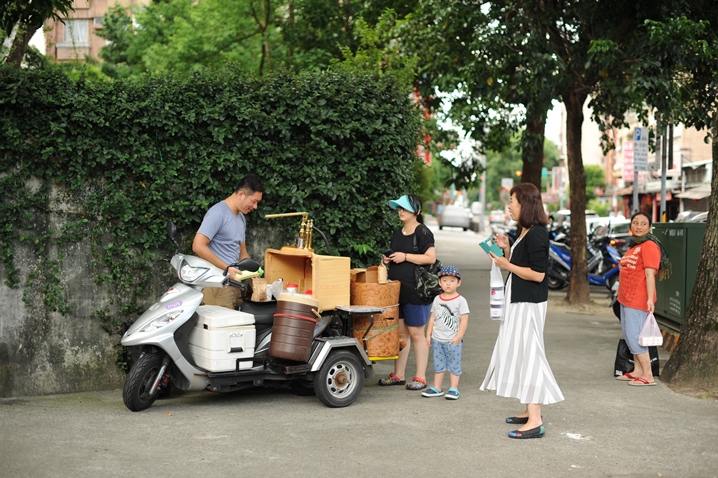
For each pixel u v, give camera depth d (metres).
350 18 19.55
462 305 7.55
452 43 16.05
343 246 8.66
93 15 28.25
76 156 7.66
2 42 10.08
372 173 8.75
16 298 7.57
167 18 22.56
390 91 8.75
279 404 7.36
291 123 8.33
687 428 6.59
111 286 7.91
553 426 6.62
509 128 18.72
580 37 15.08
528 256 6.30
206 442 6.03
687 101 15.09
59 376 7.72
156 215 7.98
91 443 5.95
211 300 7.51
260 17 20.19
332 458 5.67
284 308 7.02
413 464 5.56
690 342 8.27
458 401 7.53
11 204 7.47
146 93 7.87
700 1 13.98
